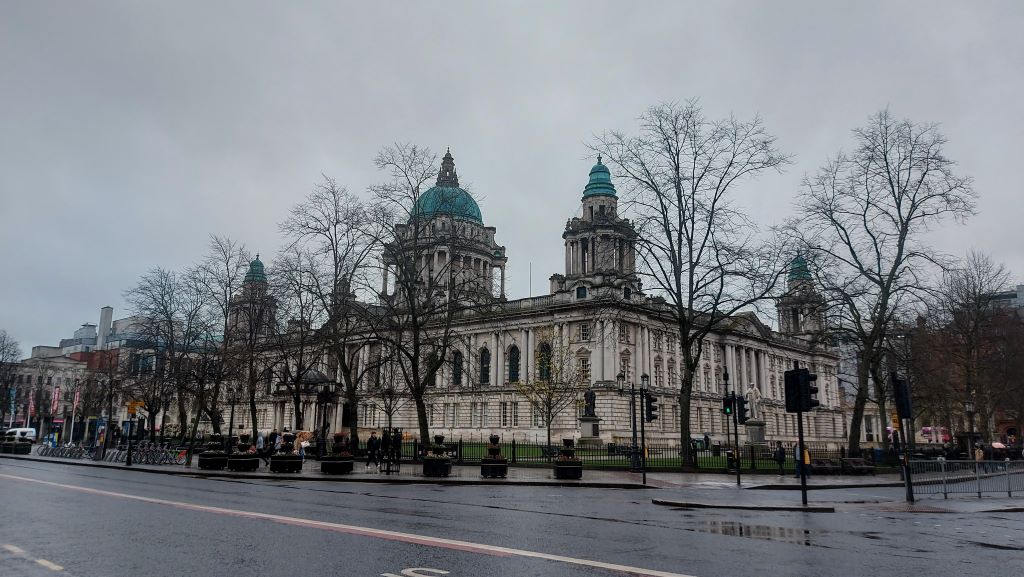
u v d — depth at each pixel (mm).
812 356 123000
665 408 84375
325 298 47000
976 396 62594
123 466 36375
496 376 88188
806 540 13156
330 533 12516
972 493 26906
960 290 62875
